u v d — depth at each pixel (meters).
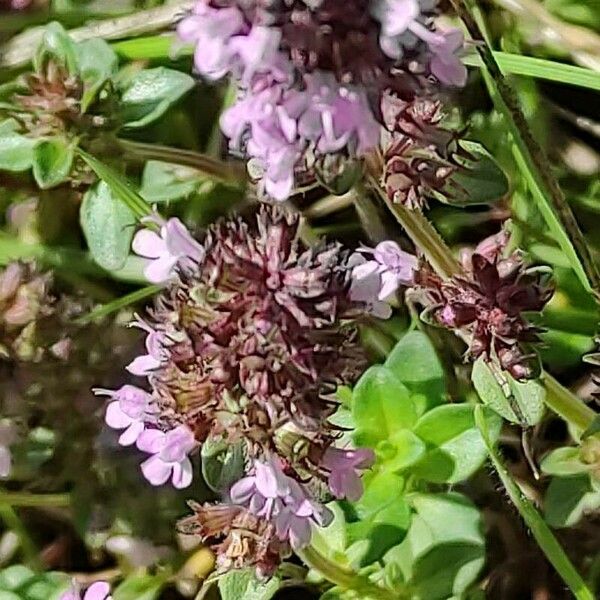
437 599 0.15
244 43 0.11
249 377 0.12
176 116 0.18
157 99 0.16
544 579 0.16
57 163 0.16
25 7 0.18
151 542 0.16
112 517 0.16
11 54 0.18
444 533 0.15
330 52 0.11
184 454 0.13
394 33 0.11
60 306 0.16
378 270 0.13
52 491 0.17
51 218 0.18
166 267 0.13
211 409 0.12
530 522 0.14
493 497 0.16
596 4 0.17
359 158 0.13
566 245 0.15
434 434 0.15
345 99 0.11
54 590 0.16
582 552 0.16
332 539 0.15
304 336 0.12
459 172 0.14
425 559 0.15
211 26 0.11
